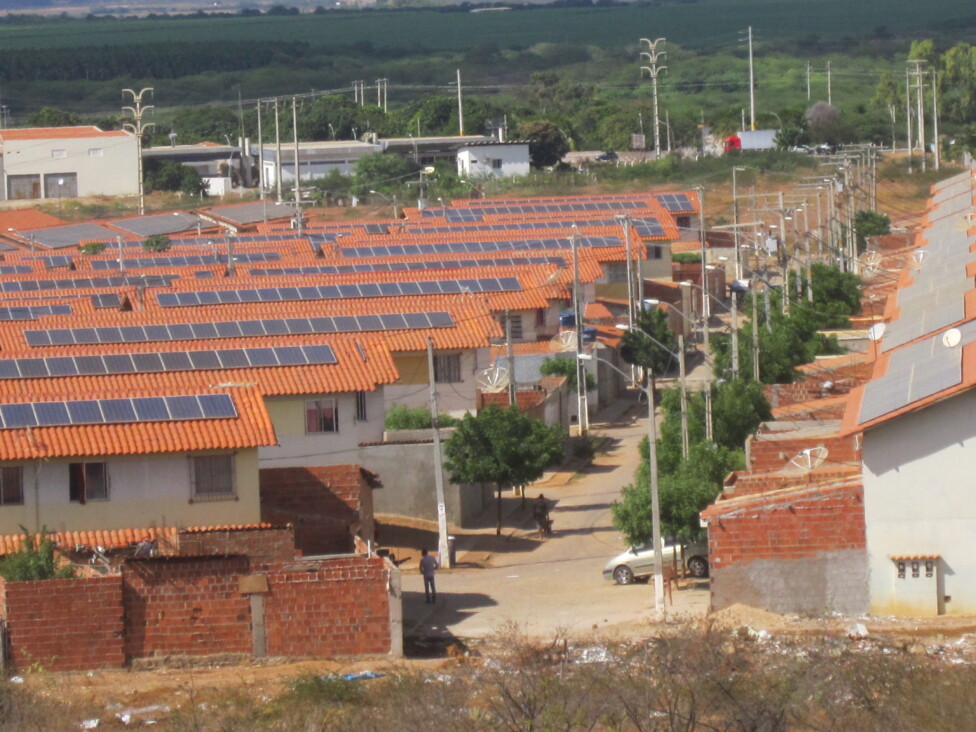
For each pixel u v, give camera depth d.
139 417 65.75
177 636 52.38
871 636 50.50
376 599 53.22
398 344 92.75
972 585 54.12
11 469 63.88
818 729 41.34
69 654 51.59
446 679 47.59
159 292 108.06
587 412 102.75
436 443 72.88
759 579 55.47
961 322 70.81
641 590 63.88
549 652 49.50
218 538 60.50
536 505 79.19
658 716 41.75
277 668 51.78
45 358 79.44
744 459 70.19
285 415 79.06
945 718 41.94
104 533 63.72
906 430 54.47
